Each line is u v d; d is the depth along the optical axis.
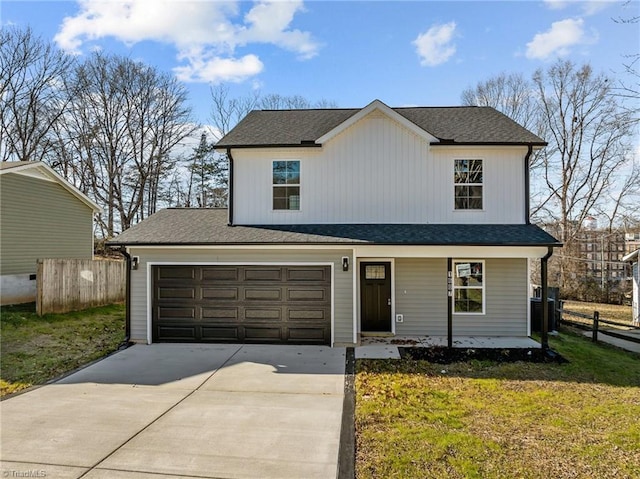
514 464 4.22
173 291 10.11
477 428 5.16
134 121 28.52
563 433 5.00
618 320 15.90
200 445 4.74
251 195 11.12
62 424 5.34
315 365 8.17
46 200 14.87
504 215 10.75
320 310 9.80
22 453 4.51
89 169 27.34
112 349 9.45
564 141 25.62
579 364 8.24
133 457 4.43
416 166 10.85
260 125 12.41
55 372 7.71
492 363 8.29
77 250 16.55
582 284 23.33
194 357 8.77
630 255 16.03
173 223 11.29
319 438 4.92
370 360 8.49
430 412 5.73
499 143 10.51
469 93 29.36
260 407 5.99
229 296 10.02
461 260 10.65
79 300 12.99
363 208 10.91
